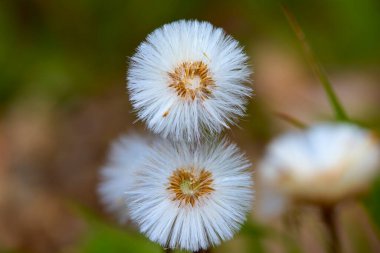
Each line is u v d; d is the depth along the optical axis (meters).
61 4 0.83
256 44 0.83
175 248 0.31
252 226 0.44
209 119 0.31
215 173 0.31
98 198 0.74
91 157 0.79
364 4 0.76
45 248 0.72
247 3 0.82
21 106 0.85
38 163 0.81
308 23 0.80
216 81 0.31
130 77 0.31
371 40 0.77
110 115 0.81
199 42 0.31
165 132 0.31
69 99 0.84
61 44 0.83
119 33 0.81
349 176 0.40
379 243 0.56
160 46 0.31
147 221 0.31
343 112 0.43
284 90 0.80
